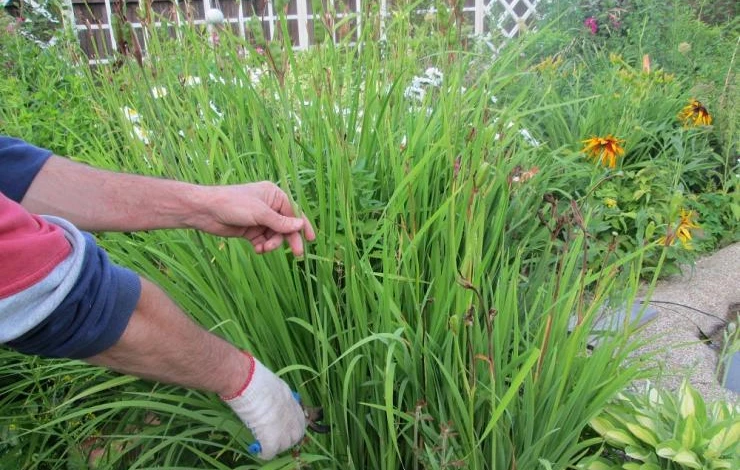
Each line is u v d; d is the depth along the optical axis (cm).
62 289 88
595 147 287
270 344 160
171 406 148
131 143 215
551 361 139
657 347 231
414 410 146
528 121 311
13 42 385
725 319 258
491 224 188
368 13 212
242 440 150
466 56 223
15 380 204
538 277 185
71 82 325
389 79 227
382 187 195
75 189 141
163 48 236
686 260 285
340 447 153
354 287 145
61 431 184
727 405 181
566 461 142
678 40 467
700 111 337
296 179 154
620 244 295
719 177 360
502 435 137
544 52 462
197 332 111
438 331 148
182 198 140
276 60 148
